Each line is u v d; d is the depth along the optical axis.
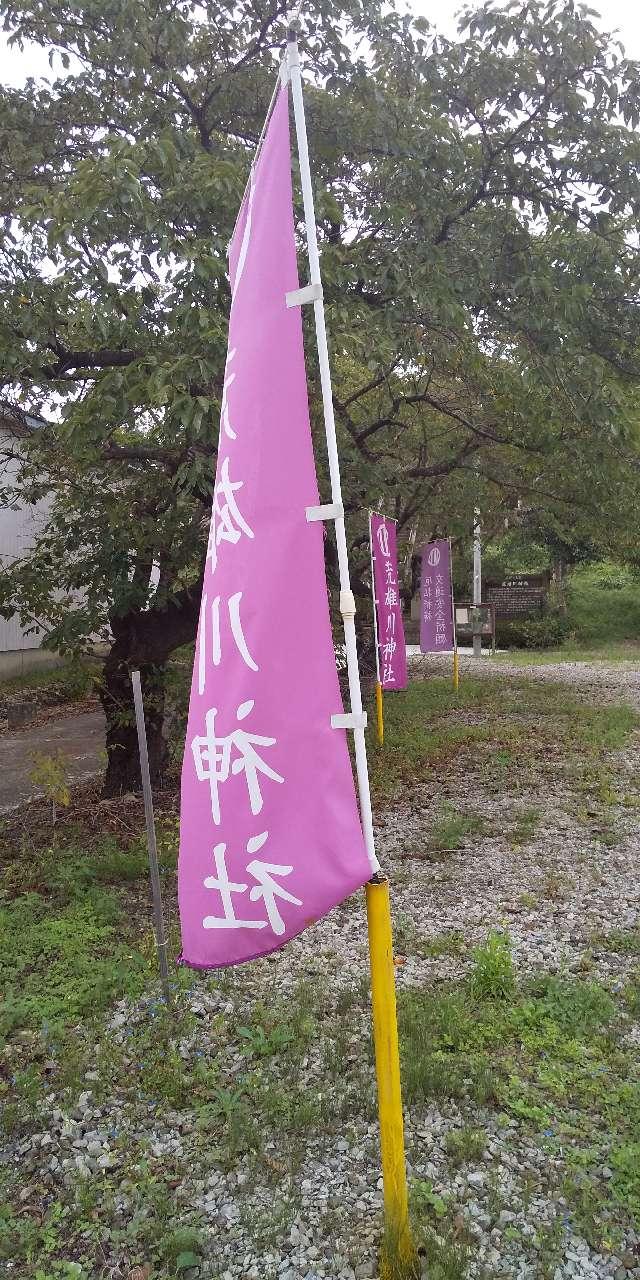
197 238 5.32
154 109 6.68
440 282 6.31
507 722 10.50
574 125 6.98
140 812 7.29
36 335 5.73
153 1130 3.30
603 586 26.80
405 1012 3.90
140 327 5.93
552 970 4.38
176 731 8.70
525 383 6.82
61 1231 2.86
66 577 7.39
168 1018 4.02
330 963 4.57
